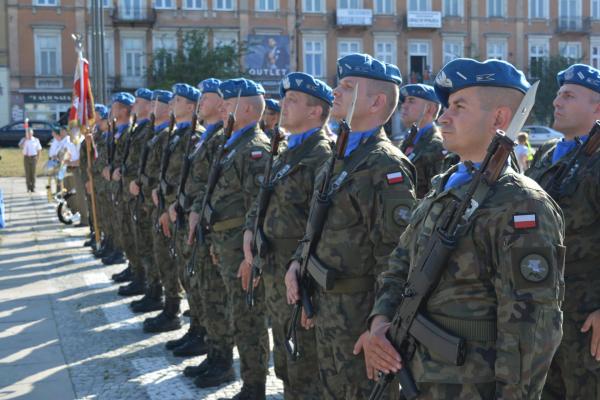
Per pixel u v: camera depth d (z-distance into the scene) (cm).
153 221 648
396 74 343
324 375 338
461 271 228
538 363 214
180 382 504
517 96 242
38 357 563
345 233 323
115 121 867
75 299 752
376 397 256
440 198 242
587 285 338
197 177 542
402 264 264
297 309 350
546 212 220
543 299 213
